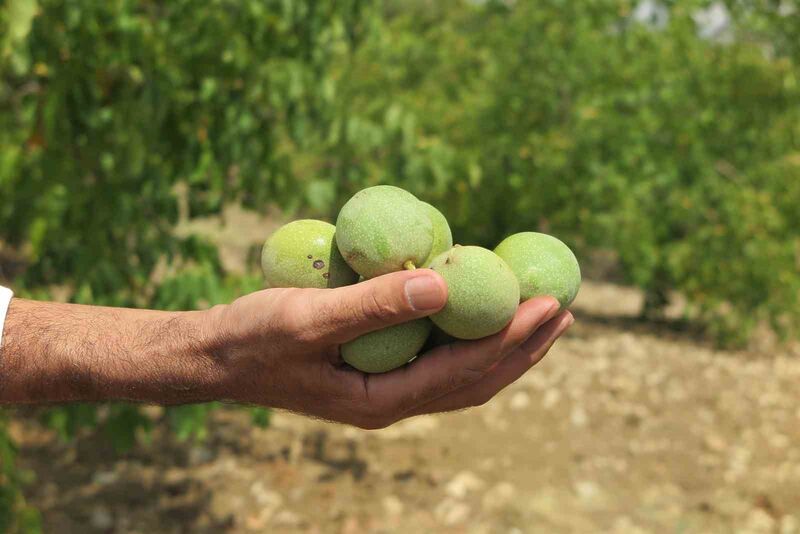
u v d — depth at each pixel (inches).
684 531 51.6
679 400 76.9
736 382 84.6
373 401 20.5
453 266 19.3
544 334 21.2
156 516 51.2
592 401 74.4
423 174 49.2
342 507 53.1
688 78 106.3
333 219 54.4
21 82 44.1
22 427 62.7
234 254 128.8
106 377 21.4
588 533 50.9
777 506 55.1
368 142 47.8
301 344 19.5
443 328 19.6
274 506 52.9
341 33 48.3
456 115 112.2
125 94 40.9
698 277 105.5
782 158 108.7
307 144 49.3
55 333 21.8
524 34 108.0
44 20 36.8
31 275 40.8
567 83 106.7
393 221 19.7
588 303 128.6
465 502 54.3
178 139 45.7
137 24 40.1
